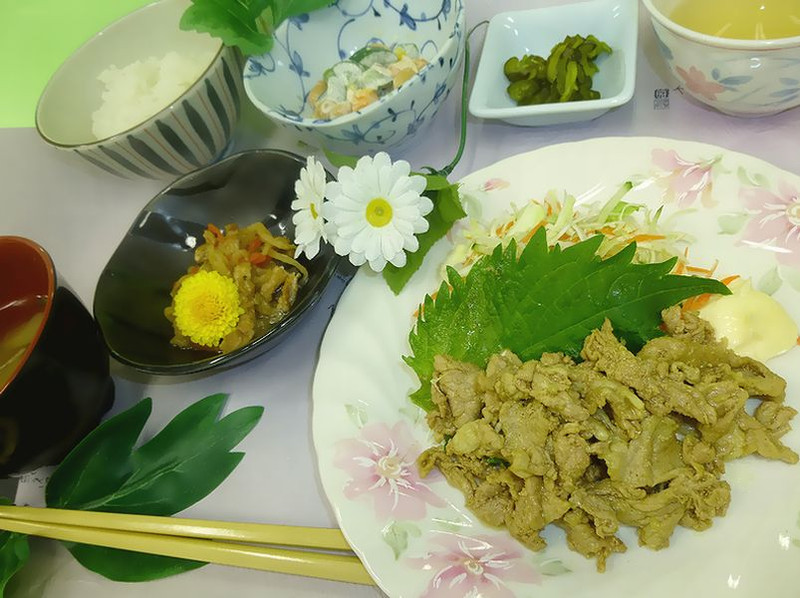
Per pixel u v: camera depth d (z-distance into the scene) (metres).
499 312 0.27
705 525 0.23
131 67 0.37
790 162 0.30
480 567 0.23
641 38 0.35
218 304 0.30
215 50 0.37
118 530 0.27
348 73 0.34
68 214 0.39
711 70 0.28
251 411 0.29
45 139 0.34
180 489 0.28
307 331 0.32
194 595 0.26
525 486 0.24
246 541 0.26
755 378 0.24
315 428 0.27
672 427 0.24
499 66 0.35
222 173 0.34
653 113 0.33
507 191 0.32
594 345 0.25
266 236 0.33
